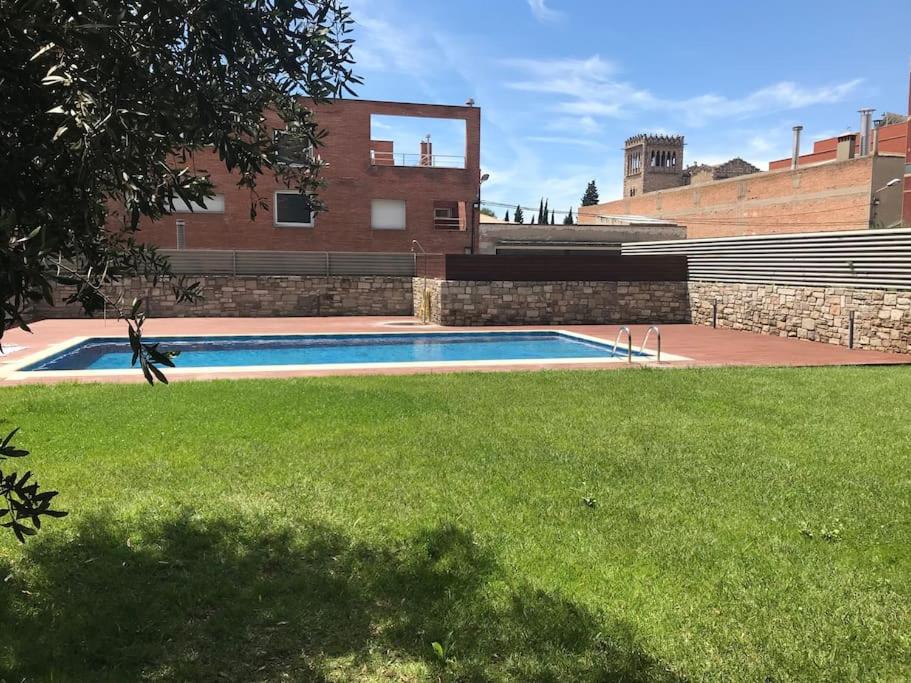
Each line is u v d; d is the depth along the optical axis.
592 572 3.33
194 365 13.24
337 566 3.38
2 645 2.64
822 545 3.69
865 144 40.28
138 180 2.22
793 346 14.58
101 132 1.69
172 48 2.26
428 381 8.98
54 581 3.19
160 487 4.51
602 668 2.52
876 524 3.99
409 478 4.75
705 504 4.30
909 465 5.16
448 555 3.50
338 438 5.80
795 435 6.05
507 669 2.51
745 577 3.29
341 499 4.32
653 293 20.83
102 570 3.30
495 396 7.83
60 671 2.47
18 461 5.01
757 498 4.41
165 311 21.39
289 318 21.84
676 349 14.03
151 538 3.69
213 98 2.38
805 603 3.04
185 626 2.81
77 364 13.12
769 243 17.19
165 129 2.14
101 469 4.86
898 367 10.84
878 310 13.56
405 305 23.47
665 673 2.50
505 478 4.77
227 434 5.90
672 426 6.37
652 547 3.63
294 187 3.89
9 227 1.49
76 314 19.67
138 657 2.57
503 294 19.84
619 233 33.56
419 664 2.54
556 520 4.00
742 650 2.65
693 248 20.77
